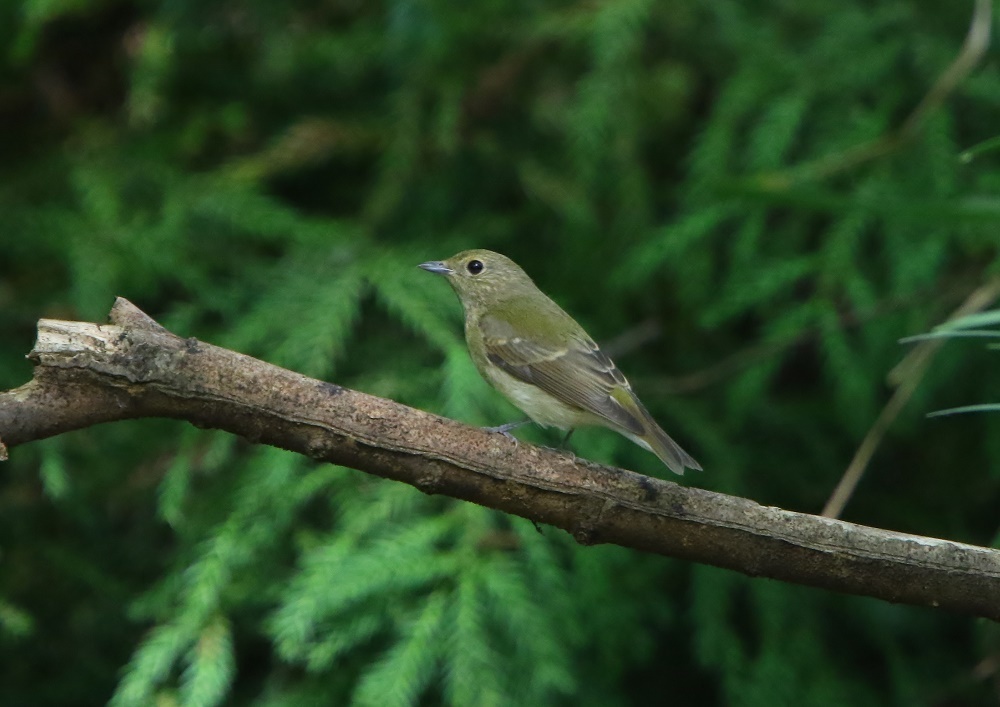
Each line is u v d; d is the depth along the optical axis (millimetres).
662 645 10547
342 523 8281
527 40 10992
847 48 10461
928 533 10477
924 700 9914
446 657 7633
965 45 10156
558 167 11422
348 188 11922
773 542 5699
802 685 9008
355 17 11852
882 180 9781
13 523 10180
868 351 9938
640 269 9773
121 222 10555
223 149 11883
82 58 11883
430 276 9906
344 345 10211
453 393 8672
